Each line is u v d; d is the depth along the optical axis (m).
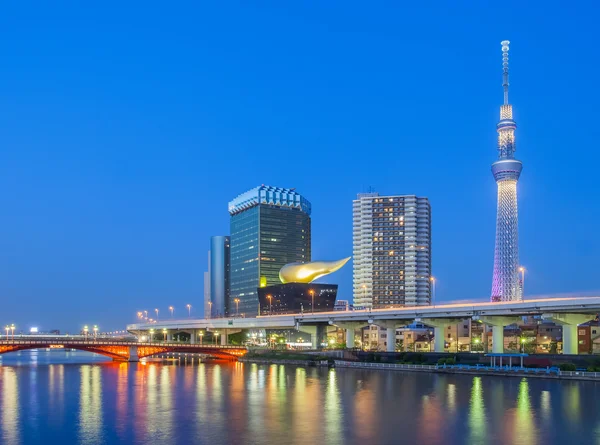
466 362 199.25
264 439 94.56
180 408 123.62
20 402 133.88
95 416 115.12
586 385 151.75
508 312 192.38
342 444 91.19
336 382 167.75
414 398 132.50
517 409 117.06
